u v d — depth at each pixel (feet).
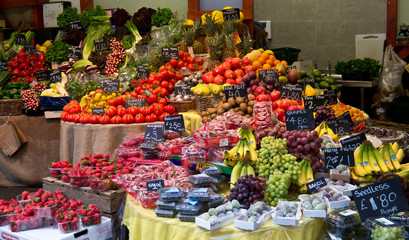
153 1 25.12
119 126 16.46
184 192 9.82
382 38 29.50
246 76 17.13
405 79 27.55
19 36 24.27
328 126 13.99
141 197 10.03
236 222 8.75
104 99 17.85
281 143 10.66
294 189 10.48
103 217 12.17
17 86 21.12
